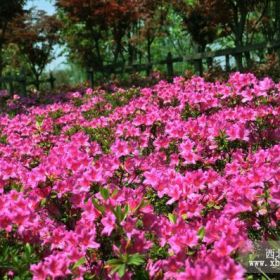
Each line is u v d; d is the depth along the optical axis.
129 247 2.49
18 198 2.97
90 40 28.14
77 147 4.34
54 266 2.45
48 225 3.03
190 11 23.08
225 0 19.66
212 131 4.39
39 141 6.19
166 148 4.65
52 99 16.06
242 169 3.73
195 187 3.15
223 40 31.78
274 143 4.65
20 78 21.02
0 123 7.79
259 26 23.48
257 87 5.20
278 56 15.77
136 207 2.69
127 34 28.25
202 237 2.58
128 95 11.27
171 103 7.04
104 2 23.34
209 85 6.72
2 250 2.76
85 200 3.15
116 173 3.75
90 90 12.85
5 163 3.87
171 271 2.44
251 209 2.86
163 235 2.69
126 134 5.02
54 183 3.29
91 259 2.76
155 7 25.09
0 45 26.00
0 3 23.56
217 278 2.11
